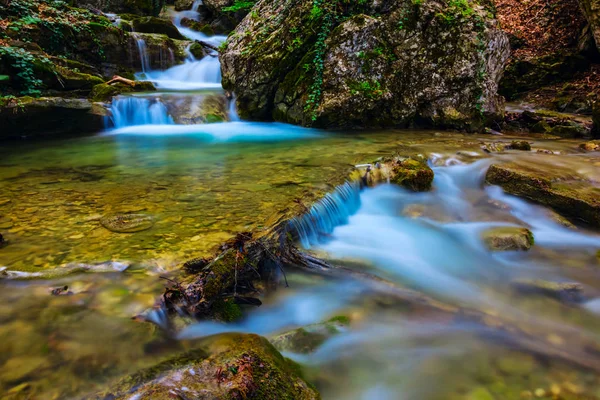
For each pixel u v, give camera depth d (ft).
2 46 28.48
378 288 10.28
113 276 8.75
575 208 15.03
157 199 13.82
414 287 10.91
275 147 23.90
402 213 15.98
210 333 7.57
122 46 43.29
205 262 9.07
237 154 21.74
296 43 30.76
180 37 55.31
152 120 31.86
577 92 39.96
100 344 6.83
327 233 13.08
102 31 41.32
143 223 11.59
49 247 10.02
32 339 6.84
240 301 8.72
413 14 29.76
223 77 35.83
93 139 26.35
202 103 34.27
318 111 29.91
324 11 29.99
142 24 51.67
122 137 27.22
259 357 6.48
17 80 28.91
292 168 18.24
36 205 13.16
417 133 29.45
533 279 11.58
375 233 14.12
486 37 29.63
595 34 38.17
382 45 29.96
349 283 10.31
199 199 13.79
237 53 33.81
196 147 23.94
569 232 14.65
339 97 29.60
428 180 17.46
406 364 8.04
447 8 29.86
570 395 7.37
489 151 23.00
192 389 5.58
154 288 8.37
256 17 35.50
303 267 10.44
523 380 7.75
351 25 29.17
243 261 8.93
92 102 29.63
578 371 8.00
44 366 6.27
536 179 16.33
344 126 31.14
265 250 9.68
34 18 35.40
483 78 30.14
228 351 6.68
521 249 13.32
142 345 6.91
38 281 8.50
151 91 37.17
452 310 9.70
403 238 13.98
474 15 29.60
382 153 21.62
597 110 28.86
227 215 12.21
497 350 8.55
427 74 30.35
